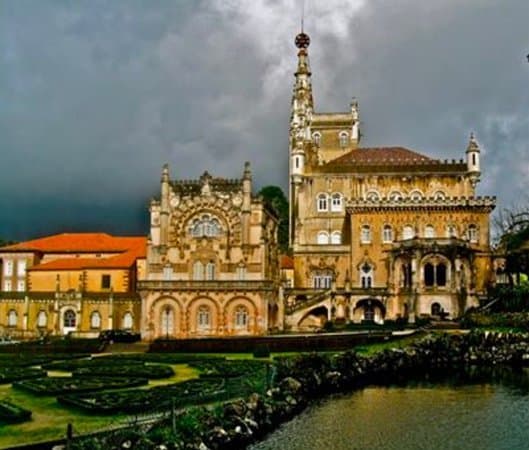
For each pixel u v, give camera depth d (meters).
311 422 52.38
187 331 113.62
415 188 135.25
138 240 144.38
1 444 35.50
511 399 61.72
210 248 115.88
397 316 120.19
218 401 48.41
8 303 123.19
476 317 103.62
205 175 118.44
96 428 38.53
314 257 131.62
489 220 127.75
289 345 87.88
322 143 159.75
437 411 56.12
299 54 172.62
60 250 142.50
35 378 61.03
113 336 107.00
